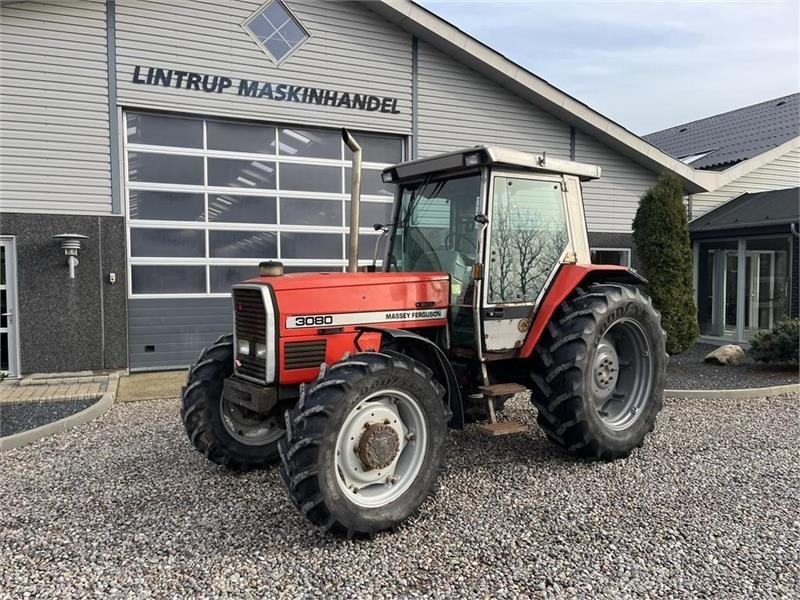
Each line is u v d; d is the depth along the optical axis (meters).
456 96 10.26
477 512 3.67
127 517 3.64
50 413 6.12
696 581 2.89
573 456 4.73
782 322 9.09
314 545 3.25
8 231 7.81
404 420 3.65
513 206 4.49
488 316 4.27
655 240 8.50
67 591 2.81
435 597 2.75
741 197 13.28
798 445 5.07
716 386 7.55
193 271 8.83
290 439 3.25
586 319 4.42
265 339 3.75
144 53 8.27
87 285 8.15
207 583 2.87
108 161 8.21
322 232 9.63
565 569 2.99
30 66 7.82
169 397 7.09
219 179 8.93
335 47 9.35
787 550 3.20
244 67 8.81
